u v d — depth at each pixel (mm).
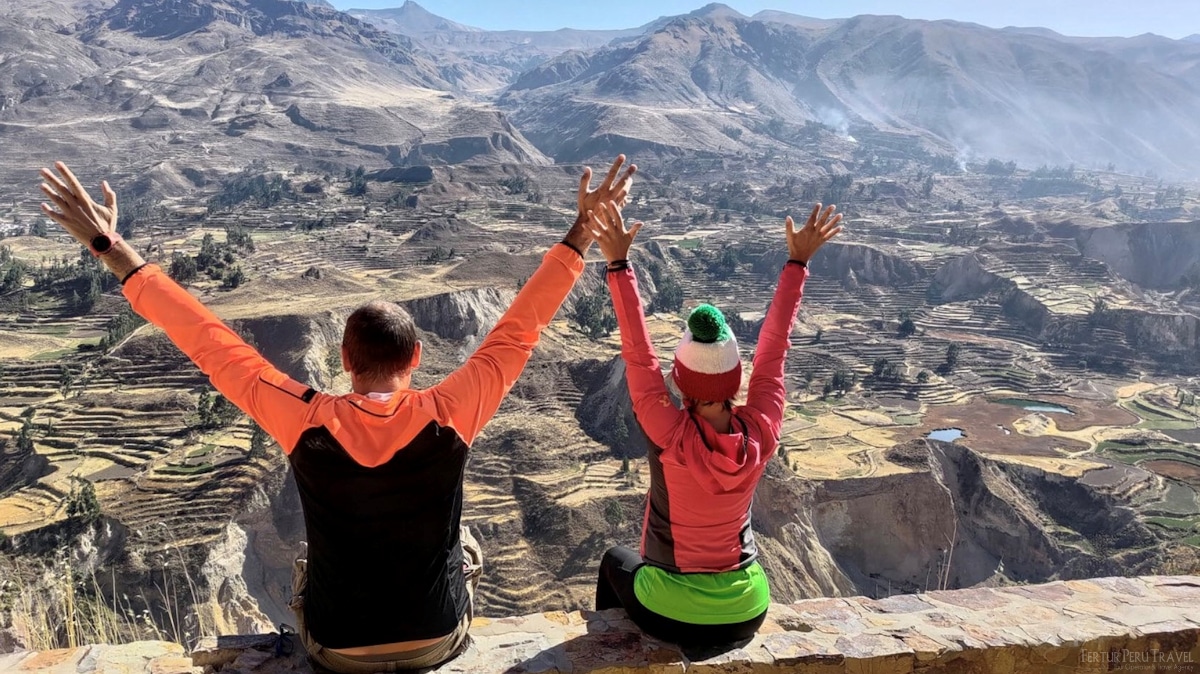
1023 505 78188
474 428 4285
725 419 4988
